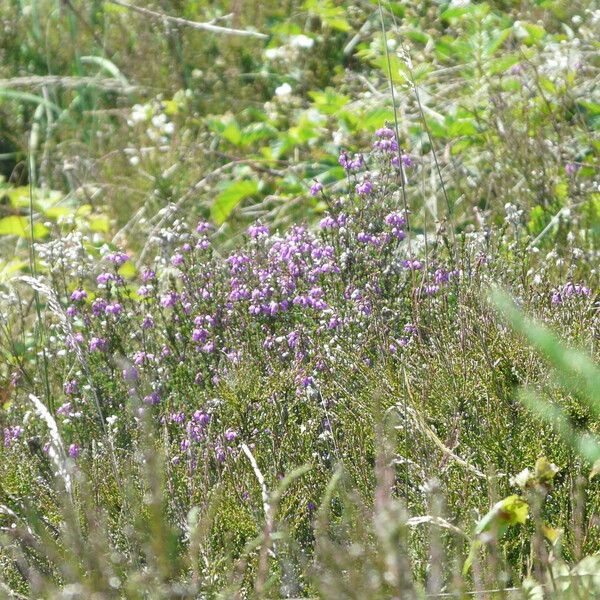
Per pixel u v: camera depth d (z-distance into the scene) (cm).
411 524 338
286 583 363
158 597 314
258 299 551
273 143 920
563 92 814
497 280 510
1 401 586
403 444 434
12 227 816
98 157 998
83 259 632
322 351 506
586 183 732
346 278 558
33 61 1141
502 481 412
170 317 603
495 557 330
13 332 698
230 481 430
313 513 413
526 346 443
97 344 551
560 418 259
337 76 1018
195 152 935
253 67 1086
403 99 885
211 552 381
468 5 922
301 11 1116
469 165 802
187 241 602
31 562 395
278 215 827
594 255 632
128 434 509
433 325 515
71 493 400
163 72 1086
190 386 532
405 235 579
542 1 999
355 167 611
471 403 454
